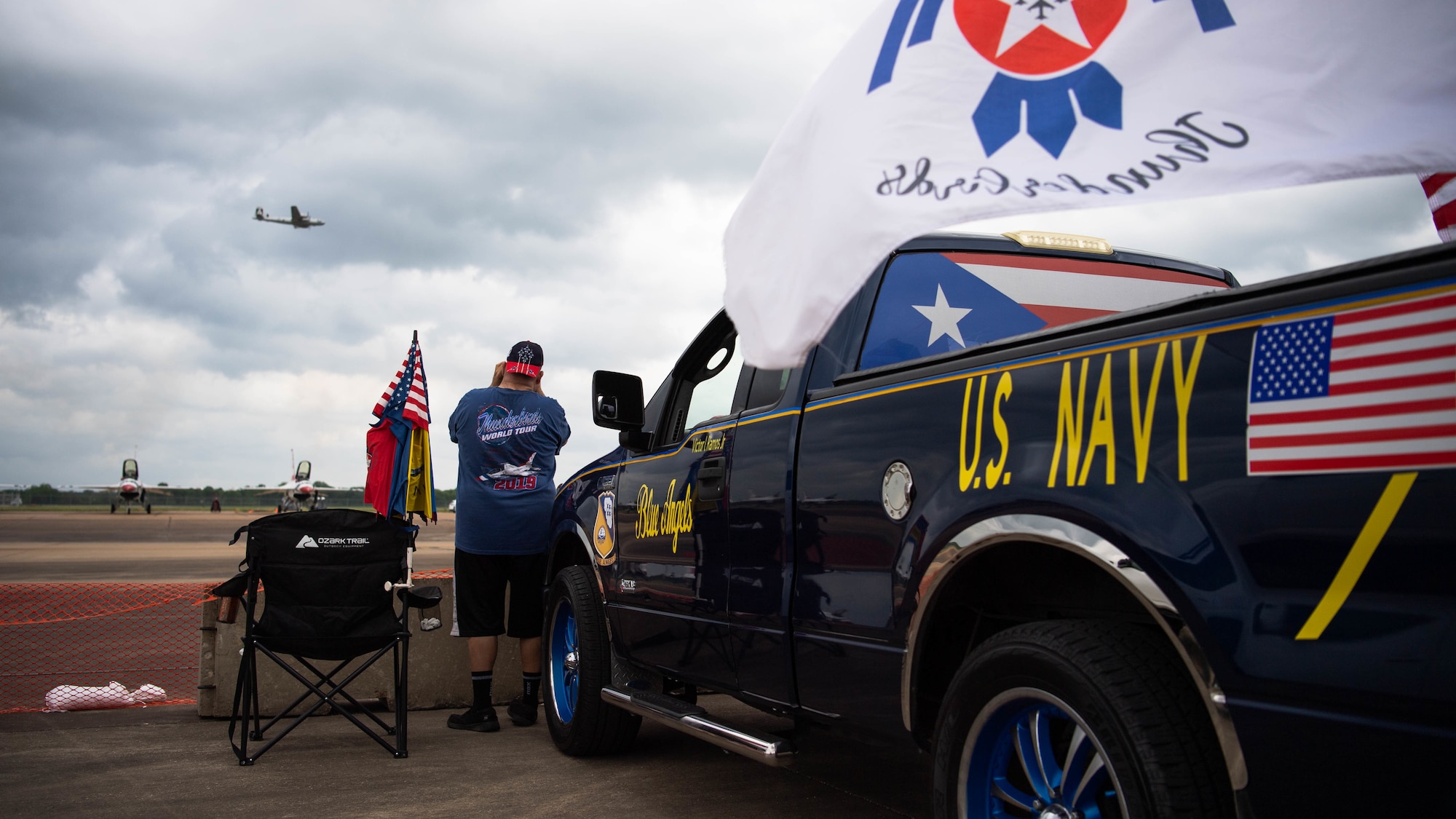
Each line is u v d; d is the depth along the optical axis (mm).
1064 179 1616
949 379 2150
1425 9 1514
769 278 1963
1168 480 1574
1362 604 1283
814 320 1794
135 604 10438
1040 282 2938
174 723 4801
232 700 4891
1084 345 1816
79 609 9938
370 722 4914
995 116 1750
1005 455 1927
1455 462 1209
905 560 2162
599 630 3998
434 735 4613
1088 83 1703
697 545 3180
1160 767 1553
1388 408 1291
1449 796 1199
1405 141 1445
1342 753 1308
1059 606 2100
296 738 4496
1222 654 1453
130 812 3270
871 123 1837
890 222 1703
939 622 2234
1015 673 1832
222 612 4188
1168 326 1655
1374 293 1341
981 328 2805
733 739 2846
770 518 2748
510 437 4730
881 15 1977
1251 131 1553
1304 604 1353
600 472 4227
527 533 4715
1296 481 1387
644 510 3645
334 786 3627
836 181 1839
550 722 4270
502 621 4809
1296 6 1604
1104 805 1765
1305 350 1413
